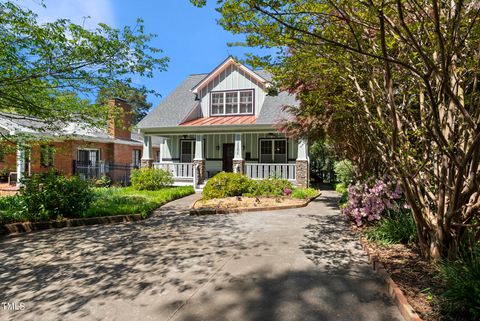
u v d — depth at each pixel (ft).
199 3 10.37
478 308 8.50
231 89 54.44
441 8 10.98
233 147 55.42
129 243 18.31
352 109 16.99
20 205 23.59
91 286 12.08
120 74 22.29
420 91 13.15
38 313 10.03
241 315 9.70
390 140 13.12
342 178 49.78
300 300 10.66
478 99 11.84
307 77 16.01
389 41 12.10
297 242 18.19
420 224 13.65
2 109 22.95
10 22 16.83
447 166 11.98
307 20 11.10
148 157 53.47
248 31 11.14
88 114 24.21
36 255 16.14
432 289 10.41
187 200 38.42
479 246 12.28
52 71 20.22
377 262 13.52
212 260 15.02
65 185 24.84
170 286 11.98
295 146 51.49
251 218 26.03
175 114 54.08
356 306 10.19
